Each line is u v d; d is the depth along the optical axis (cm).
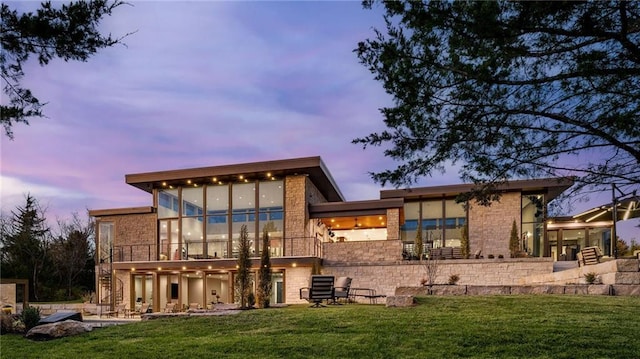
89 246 3912
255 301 1470
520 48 427
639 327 692
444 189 2342
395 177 531
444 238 2392
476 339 660
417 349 629
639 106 435
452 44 438
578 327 700
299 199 2198
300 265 1992
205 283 2194
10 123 640
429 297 1126
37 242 3556
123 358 675
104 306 2173
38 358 716
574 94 459
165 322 1008
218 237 2286
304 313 1002
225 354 661
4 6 554
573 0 378
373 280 1928
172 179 2305
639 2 388
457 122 483
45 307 2152
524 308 897
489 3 394
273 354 648
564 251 2403
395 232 2095
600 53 423
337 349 651
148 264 2186
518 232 2233
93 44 607
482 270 1795
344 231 2941
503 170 519
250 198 2280
